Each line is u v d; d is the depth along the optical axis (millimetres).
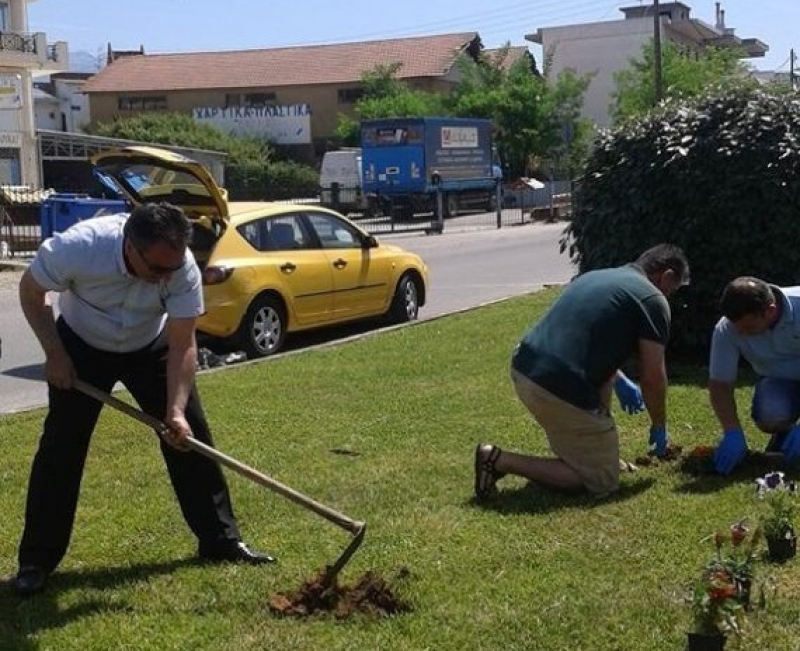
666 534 5047
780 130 9234
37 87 67750
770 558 4680
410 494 5895
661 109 9891
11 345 12711
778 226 9117
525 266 20953
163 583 4652
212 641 4078
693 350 9750
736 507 5383
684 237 9312
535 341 5770
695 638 3793
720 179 9211
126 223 4363
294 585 4578
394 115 53875
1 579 4773
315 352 10875
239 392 8898
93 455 6918
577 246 10031
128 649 4027
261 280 10961
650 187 9469
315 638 4074
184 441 4484
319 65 63781
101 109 65375
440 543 5051
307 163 60125
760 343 6090
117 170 10617
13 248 24719
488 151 43188
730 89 9617
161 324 4691
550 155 52750
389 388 8922
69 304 4598
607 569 4660
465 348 10812
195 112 61281
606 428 5660
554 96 52719
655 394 5867
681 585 4430
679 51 58062
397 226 36438
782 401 6184
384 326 13383
